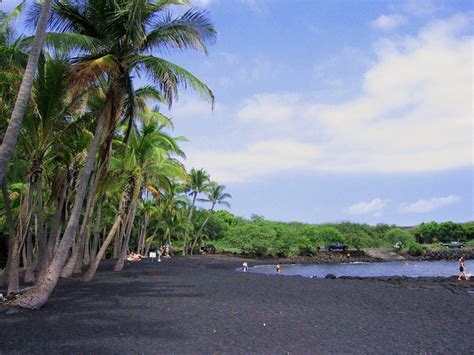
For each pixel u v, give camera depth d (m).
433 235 110.56
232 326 10.90
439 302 16.25
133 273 26.83
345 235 95.25
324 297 17.05
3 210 31.08
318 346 9.14
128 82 14.91
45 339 9.09
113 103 14.35
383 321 12.18
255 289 19.25
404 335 10.38
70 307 13.06
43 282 12.84
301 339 9.73
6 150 9.82
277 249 78.44
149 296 15.91
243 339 9.57
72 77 13.07
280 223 98.44
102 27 14.18
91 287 18.44
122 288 18.19
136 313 12.32
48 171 23.52
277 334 10.15
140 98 18.59
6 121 15.34
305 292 18.64
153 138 23.53
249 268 56.53
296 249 82.38
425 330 11.02
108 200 42.88
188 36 14.65
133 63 14.46
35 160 16.25
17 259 15.23
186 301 14.90
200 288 19.05
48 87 14.53
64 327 10.23
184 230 73.06
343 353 8.64
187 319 11.62
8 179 24.94
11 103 16.09
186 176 26.59
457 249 95.12
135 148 23.41
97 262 21.91
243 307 13.94
